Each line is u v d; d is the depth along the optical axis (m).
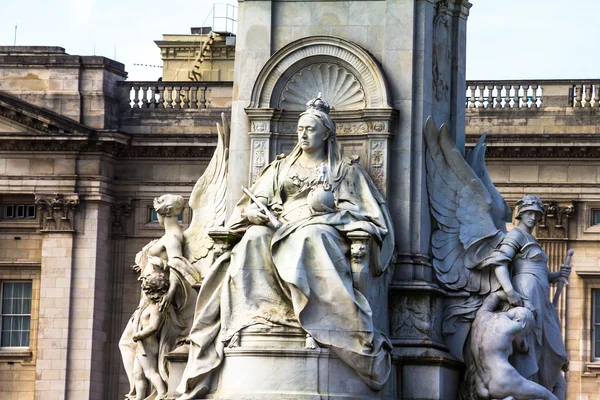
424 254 39.09
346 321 37.06
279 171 38.72
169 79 97.75
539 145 85.75
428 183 39.47
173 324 41.06
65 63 90.94
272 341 37.12
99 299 89.25
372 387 37.25
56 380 88.50
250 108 39.66
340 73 39.56
